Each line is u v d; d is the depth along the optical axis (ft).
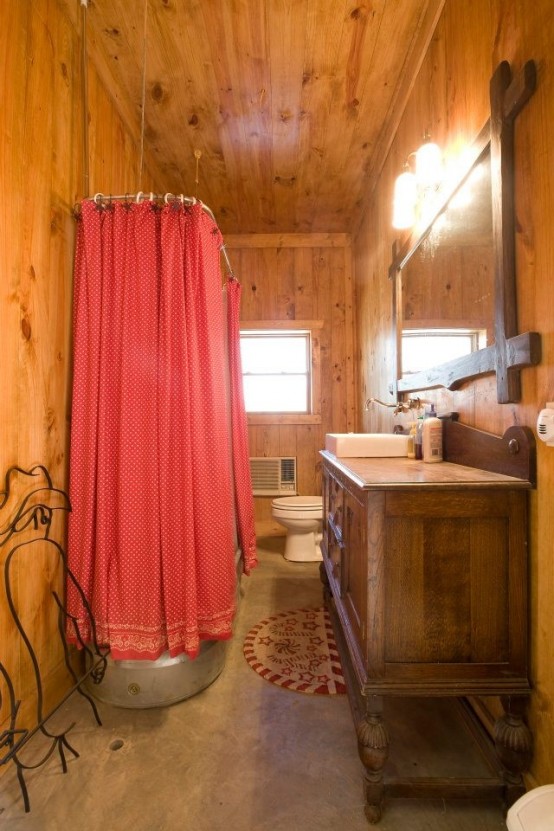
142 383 4.78
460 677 3.30
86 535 4.75
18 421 4.24
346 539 4.56
